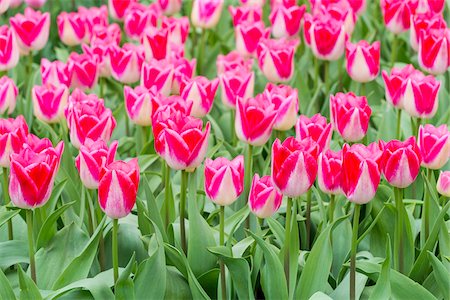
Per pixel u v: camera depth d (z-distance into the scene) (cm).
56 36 860
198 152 406
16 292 436
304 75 726
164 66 532
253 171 561
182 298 431
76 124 445
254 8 692
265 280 420
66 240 452
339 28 601
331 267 470
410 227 444
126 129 616
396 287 414
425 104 501
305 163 369
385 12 676
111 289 432
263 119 440
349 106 469
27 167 375
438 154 438
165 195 468
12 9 877
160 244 408
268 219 447
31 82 640
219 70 593
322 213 451
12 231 467
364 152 373
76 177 527
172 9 742
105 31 638
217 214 508
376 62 561
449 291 423
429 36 559
